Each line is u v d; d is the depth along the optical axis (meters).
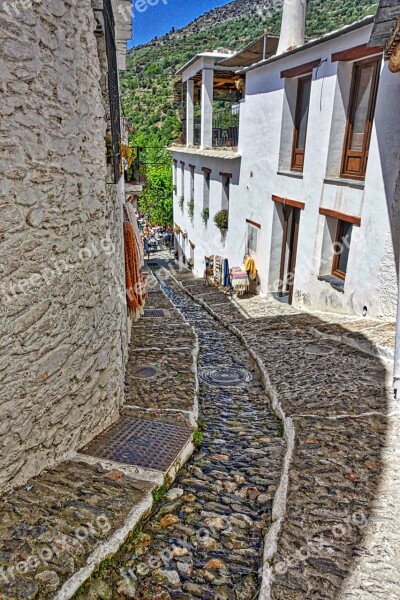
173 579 2.45
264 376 5.61
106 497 2.98
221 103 20.12
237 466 3.64
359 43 6.84
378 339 6.19
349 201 7.51
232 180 12.83
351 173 7.77
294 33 10.12
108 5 4.14
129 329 6.88
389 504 2.97
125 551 2.63
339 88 7.54
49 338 3.08
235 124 14.07
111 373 4.15
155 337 7.37
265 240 10.96
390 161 6.36
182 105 19.33
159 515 2.98
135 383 5.16
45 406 3.12
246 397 5.21
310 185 8.65
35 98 2.69
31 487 2.97
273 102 9.94
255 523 2.94
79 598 2.28
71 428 3.48
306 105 9.20
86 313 3.58
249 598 2.35
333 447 3.69
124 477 3.24
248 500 3.18
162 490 3.23
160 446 3.74
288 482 3.22
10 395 2.77
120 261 5.13
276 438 4.13
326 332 7.05
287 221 10.56
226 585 2.43
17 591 2.21
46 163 2.86
